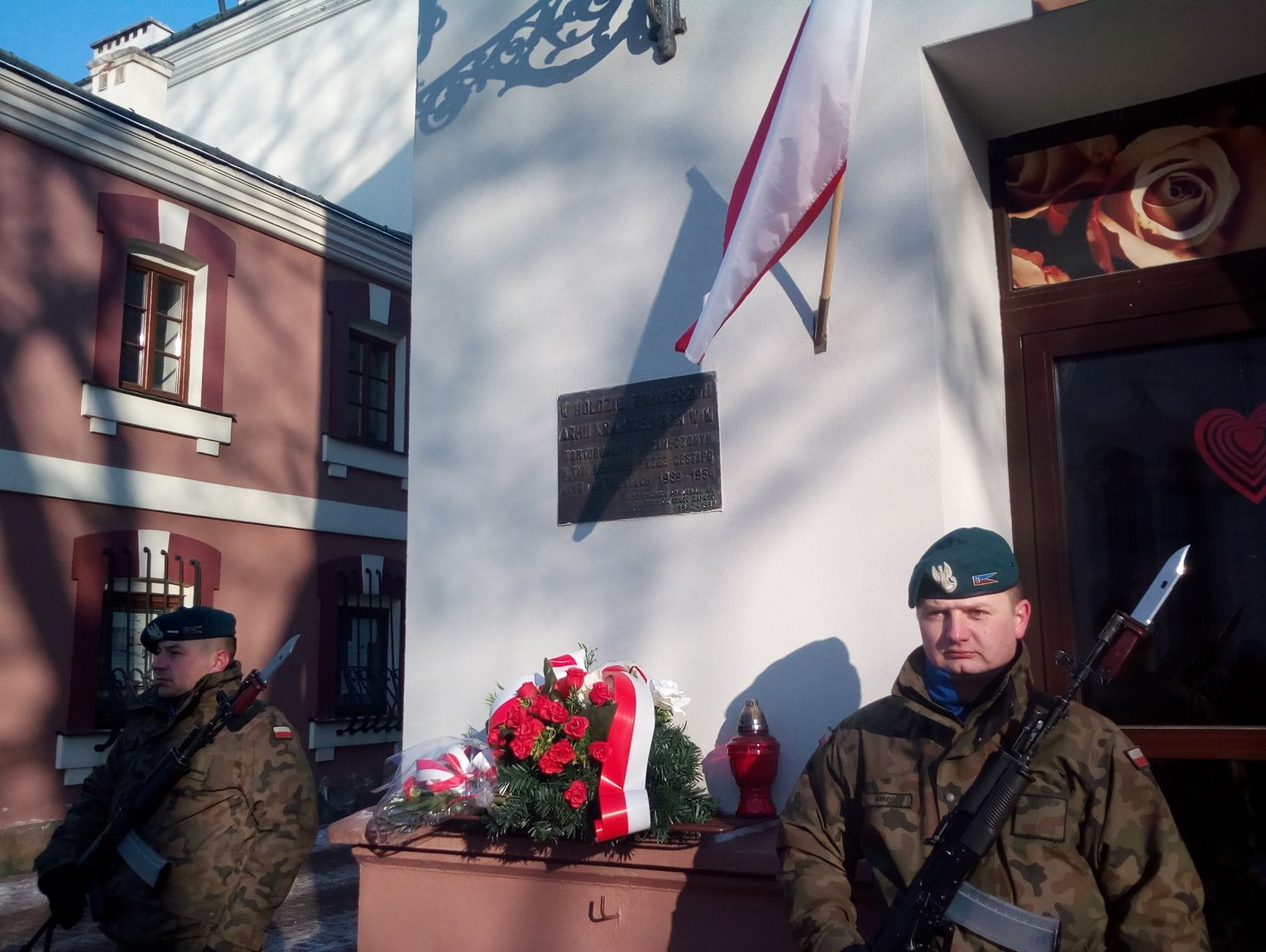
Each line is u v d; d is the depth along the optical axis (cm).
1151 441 351
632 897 325
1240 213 349
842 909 231
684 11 396
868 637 332
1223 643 329
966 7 339
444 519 421
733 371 367
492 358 420
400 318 1151
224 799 324
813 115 310
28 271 830
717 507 364
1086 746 219
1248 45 337
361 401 1118
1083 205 375
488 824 335
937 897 213
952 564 230
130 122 887
